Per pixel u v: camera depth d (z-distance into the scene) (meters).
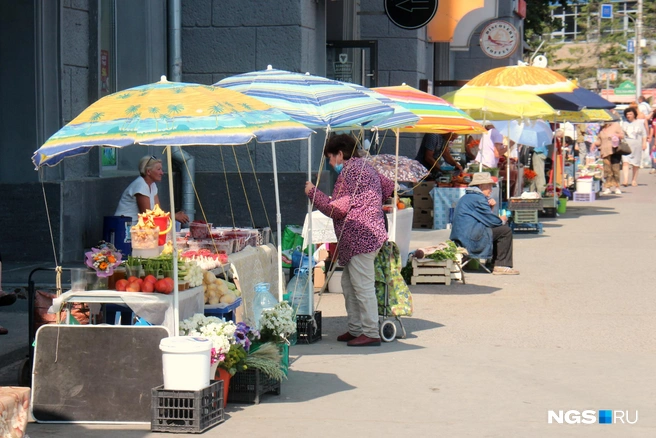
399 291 10.34
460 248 14.56
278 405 7.77
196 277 7.92
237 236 10.00
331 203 9.73
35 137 13.40
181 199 16.61
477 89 17.22
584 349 9.90
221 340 7.34
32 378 7.28
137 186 12.75
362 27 24.69
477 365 9.16
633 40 61.50
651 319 11.48
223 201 16.77
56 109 13.65
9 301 9.61
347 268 10.08
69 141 6.79
